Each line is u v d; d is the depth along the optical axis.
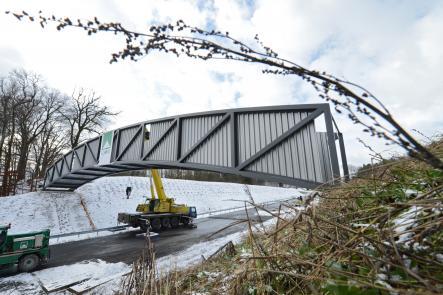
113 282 5.11
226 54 0.82
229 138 7.62
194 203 27.84
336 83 0.66
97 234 12.34
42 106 27.31
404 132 0.55
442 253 0.77
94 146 14.80
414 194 1.14
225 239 10.18
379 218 0.92
